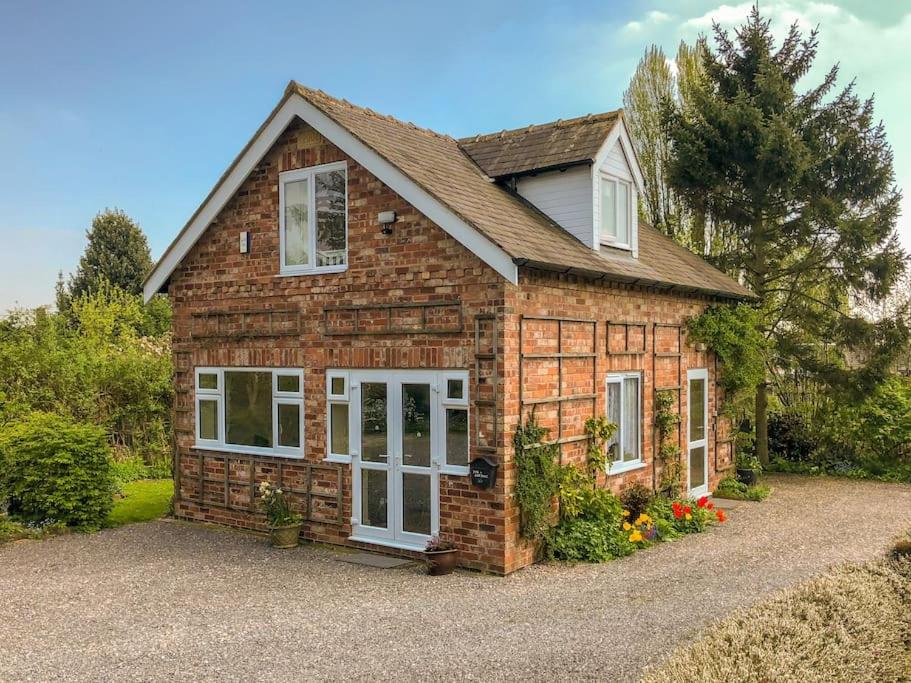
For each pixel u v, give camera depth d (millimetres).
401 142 11430
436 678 5879
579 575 9133
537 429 9586
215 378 12383
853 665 5320
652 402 12734
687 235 22781
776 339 18328
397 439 10234
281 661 6289
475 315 9406
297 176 11273
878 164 17406
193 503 12758
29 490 11891
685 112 21781
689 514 11961
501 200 11359
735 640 5660
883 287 17406
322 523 11039
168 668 6184
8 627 7352
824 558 9906
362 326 10523
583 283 10758
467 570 9508
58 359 18016
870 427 17766
